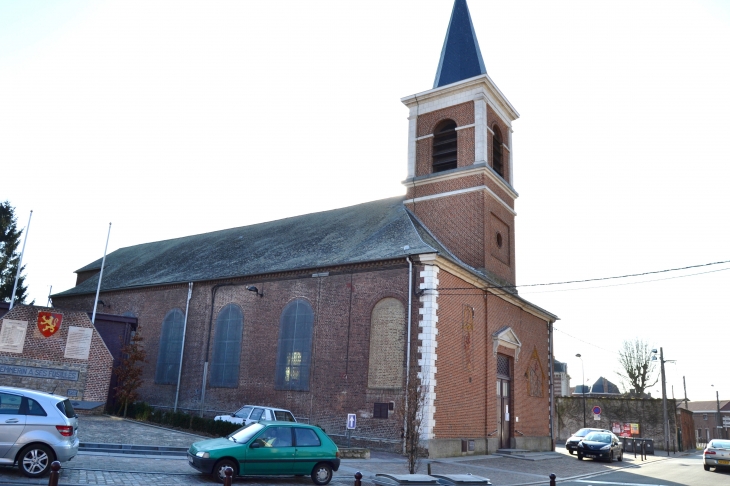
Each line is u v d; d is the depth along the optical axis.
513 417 26.73
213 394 27.28
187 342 29.31
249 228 37.00
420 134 30.75
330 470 13.64
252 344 26.62
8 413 10.89
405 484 11.91
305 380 24.17
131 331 29.89
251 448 12.90
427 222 28.86
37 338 24.47
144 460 14.76
